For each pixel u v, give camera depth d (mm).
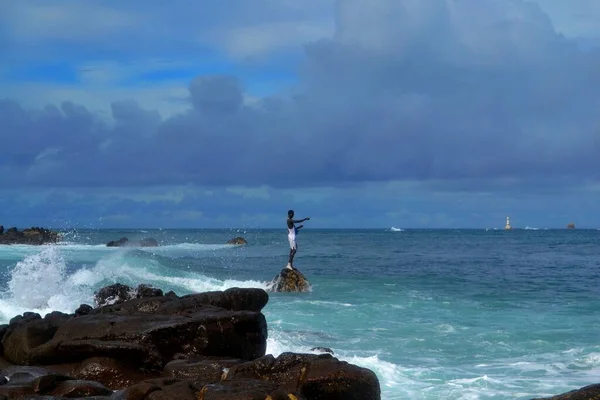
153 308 14219
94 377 11500
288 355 9859
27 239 70500
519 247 80312
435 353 16438
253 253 62000
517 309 23906
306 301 25359
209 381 9320
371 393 9609
